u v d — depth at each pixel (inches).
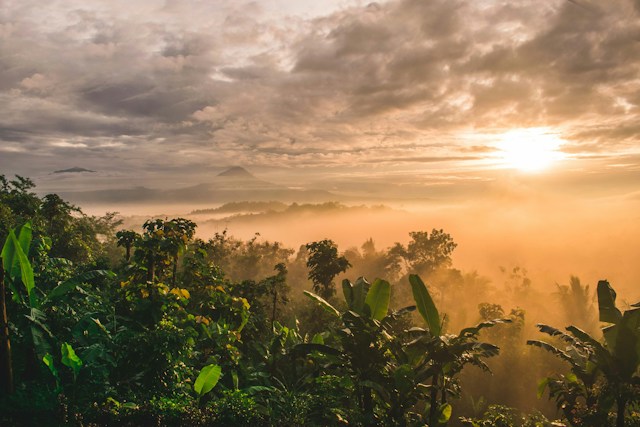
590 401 405.4
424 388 426.6
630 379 365.7
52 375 370.3
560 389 441.1
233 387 552.1
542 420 498.6
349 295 491.5
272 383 625.6
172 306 559.2
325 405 442.0
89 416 326.0
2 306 334.0
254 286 940.6
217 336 596.4
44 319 386.3
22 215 1077.1
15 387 343.0
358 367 438.0
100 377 374.6
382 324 446.9
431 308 430.6
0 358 330.0
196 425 346.3
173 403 366.6
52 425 305.1
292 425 383.6
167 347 419.2
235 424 362.3
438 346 415.8
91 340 415.5
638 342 362.9
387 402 423.8
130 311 551.8
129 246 717.3
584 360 418.6
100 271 442.9
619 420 372.8
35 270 467.8
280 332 698.2
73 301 459.2
